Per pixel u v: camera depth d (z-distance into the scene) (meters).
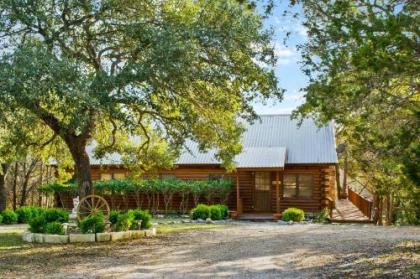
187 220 25.98
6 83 11.80
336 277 9.98
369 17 7.11
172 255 13.27
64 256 13.26
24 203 39.00
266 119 33.78
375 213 26.14
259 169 27.92
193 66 15.20
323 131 31.47
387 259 11.69
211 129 18.31
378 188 19.30
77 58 15.76
